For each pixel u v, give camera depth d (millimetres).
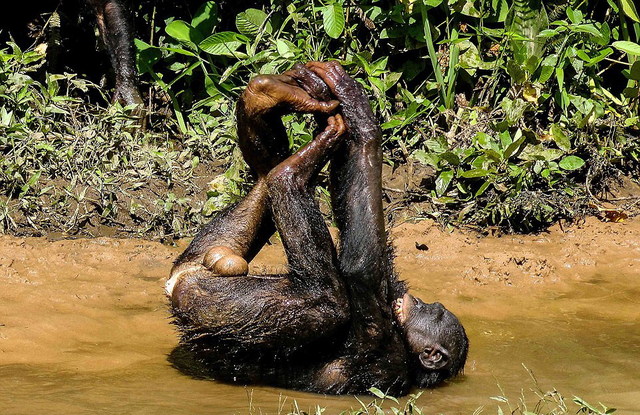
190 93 16391
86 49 17344
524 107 14758
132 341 10102
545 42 15531
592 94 16062
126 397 8453
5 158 13703
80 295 11055
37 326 10000
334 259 8836
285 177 8719
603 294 12367
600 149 15484
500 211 14172
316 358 9094
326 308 8766
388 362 9109
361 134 8875
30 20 17688
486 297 12062
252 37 15789
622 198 15383
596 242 13961
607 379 9609
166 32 16203
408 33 15820
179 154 14938
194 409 8227
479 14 15672
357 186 8859
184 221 13719
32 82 15094
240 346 8906
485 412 8656
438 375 9375
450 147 15078
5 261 11773
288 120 14562
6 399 8172
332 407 8594
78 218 13406
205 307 8891
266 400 8633
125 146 14523
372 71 15094
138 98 15430
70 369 9148
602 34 15719
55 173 13953
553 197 14672
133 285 11617
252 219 9516
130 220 13641
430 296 11906
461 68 15930
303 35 15484
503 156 14352
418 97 15805
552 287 12523
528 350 10422
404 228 13922
